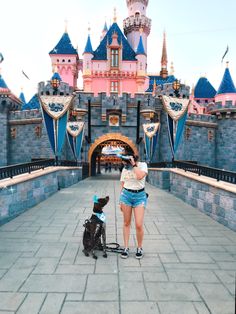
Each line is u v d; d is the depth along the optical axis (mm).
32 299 3328
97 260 4602
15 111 29562
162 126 25609
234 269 4258
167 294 3463
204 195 8453
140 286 3676
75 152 22141
